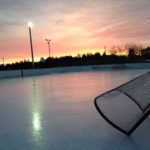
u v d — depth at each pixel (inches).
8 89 582.6
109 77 775.7
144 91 233.3
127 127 188.1
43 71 1290.6
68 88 533.0
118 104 267.0
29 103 358.0
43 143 177.3
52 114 271.6
